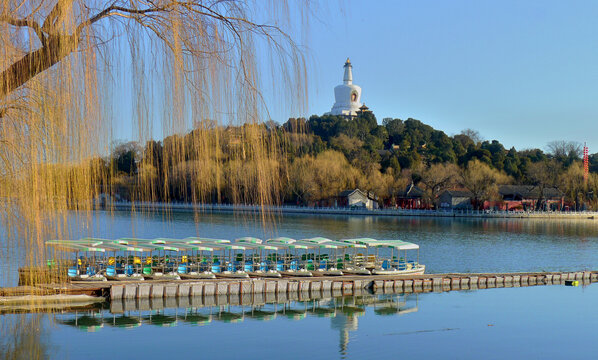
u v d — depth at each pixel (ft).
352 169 386.93
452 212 388.98
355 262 138.00
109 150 28.99
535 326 93.71
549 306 109.91
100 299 101.19
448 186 416.26
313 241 135.74
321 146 392.88
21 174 26.68
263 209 36.24
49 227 28.12
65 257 30.07
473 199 416.87
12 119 26.07
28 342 61.05
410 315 100.27
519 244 230.27
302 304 108.27
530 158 491.31
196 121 28.94
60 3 24.61
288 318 95.76
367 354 75.77
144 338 79.77
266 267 127.54
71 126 26.99
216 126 30.63
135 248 112.68
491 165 445.78
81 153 27.50
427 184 406.62
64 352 70.49
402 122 613.52
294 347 78.43
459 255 195.52
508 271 164.14
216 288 109.09
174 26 26.84
